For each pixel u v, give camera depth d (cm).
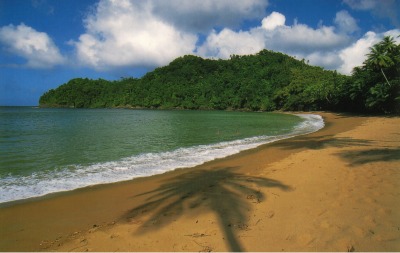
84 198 838
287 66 13250
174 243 531
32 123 3812
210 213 666
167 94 13938
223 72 15438
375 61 4816
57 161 1348
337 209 639
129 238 560
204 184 949
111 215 701
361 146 1559
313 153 1388
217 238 541
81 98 15875
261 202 723
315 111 7806
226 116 6347
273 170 1088
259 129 3008
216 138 2219
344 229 546
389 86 4619
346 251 475
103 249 521
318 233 538
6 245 557
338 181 853
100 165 1273
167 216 665
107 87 16688
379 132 2233
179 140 2095
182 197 807
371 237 512
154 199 809
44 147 1733
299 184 856
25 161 1343
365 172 934
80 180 1031
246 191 828
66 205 780
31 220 679
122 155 1504
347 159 1170
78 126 3303
